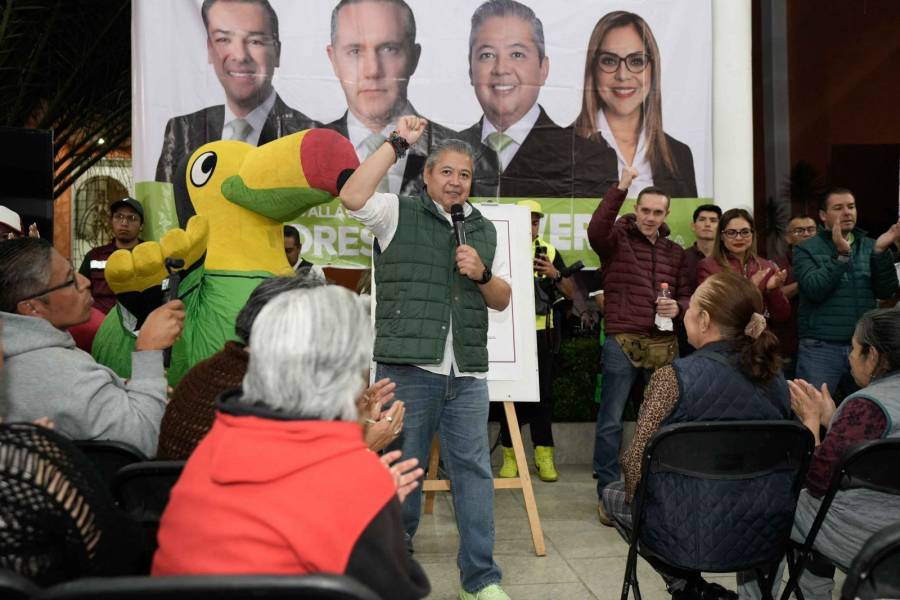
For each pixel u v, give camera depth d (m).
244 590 0.98
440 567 3.38
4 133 3.83
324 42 4.79
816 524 2.04
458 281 2.88
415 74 4.90
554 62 5.03
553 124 5.05
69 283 2.21
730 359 2.25
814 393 2.47
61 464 1.20
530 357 3.74
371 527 1.17
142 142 4.58
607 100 5.08
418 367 2.83
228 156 3.54
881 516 2.02
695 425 2.08
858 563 1.33
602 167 5.11
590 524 3.97
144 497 1.69
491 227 3.02
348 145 3.41
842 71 7.05
